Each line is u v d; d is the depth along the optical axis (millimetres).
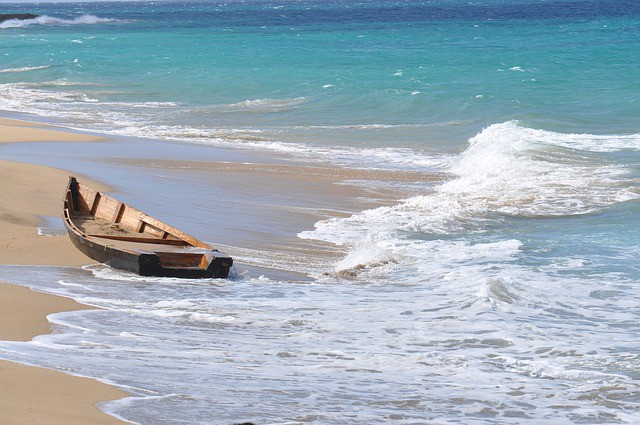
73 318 17016
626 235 25250
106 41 141125
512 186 33500
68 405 11195
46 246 24047
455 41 124562
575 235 25578
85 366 13234
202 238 26219
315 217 29719
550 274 21219
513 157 38750
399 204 31828
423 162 40750
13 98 72688
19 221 26719
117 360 13852
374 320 17734
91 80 84625
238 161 40906
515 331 16750
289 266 23422
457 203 30891
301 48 116125
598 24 152875
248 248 25281
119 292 19750
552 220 27906
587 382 13766
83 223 26078
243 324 17281
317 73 81812
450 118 55469
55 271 21656
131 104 68188
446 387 13398
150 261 21422
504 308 18406
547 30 142250
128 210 25875
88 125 55562
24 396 11438
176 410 11297
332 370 14180
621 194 31016
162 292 19969
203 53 109812
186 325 17016
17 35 165625
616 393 13234
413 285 20938
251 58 100312
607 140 42406
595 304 18703
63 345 14766
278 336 16438
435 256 23750
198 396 12016
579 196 31141
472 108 58188
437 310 18438
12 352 13867
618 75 73000
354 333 16734
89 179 34562
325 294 20172
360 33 149625
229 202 31781
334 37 139625
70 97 73250
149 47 124188
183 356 14547
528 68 81875
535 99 60188
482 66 85375
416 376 13992
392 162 40906
